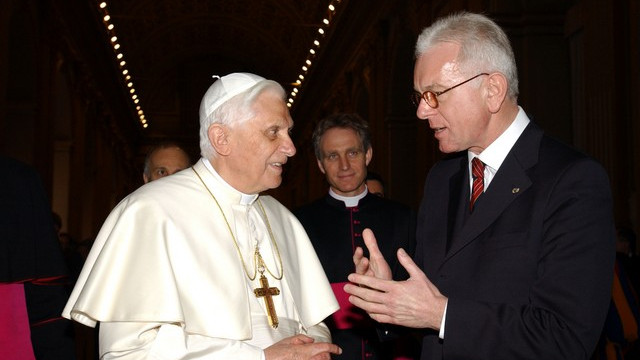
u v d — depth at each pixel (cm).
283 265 288
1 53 1026
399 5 1423
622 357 534
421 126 1298
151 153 424
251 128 265
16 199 277
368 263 255
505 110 246
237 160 268
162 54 2923
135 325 240
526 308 221
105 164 2275
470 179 265
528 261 230
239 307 255
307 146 2642
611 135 771
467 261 243
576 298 215
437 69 241
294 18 2411
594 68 809
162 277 246
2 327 265
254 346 245
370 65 1675
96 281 244
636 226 727
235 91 267
